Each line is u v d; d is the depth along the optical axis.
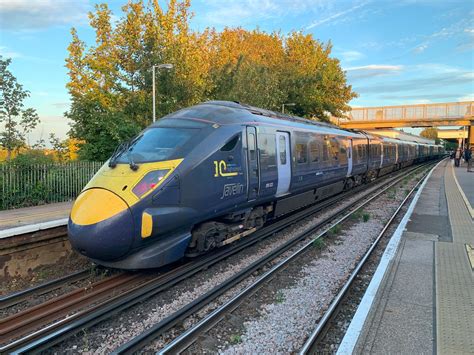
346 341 4.09
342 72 41.16
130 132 17.22
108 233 5.64
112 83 22.89
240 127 7.86
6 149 18.30
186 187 6.48
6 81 17.67
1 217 9.58
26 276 7.26
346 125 53.22
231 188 7.46
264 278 6.34
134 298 5.64
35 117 18.69
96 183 6.25
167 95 22.12
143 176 6.12
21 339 4.54
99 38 23.83
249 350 4.35
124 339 4.70
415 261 6.93
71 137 18.31
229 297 5.88
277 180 9.32
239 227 8.20
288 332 4.77
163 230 6.16
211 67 26.45
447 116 49.41
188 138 6.89
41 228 7.42
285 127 9.94
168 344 4.28
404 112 51.31
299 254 7.78
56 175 13.61
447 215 11.60
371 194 17.47
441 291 5.52
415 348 4.00
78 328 4.81
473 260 7.00
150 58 21.92
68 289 6.39
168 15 22.52
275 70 36.94
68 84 23.78
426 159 56.75
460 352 3.91
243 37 39.81
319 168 12.38
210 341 4.55
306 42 39.56
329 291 6.08
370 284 5.70
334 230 9.77
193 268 6.91
